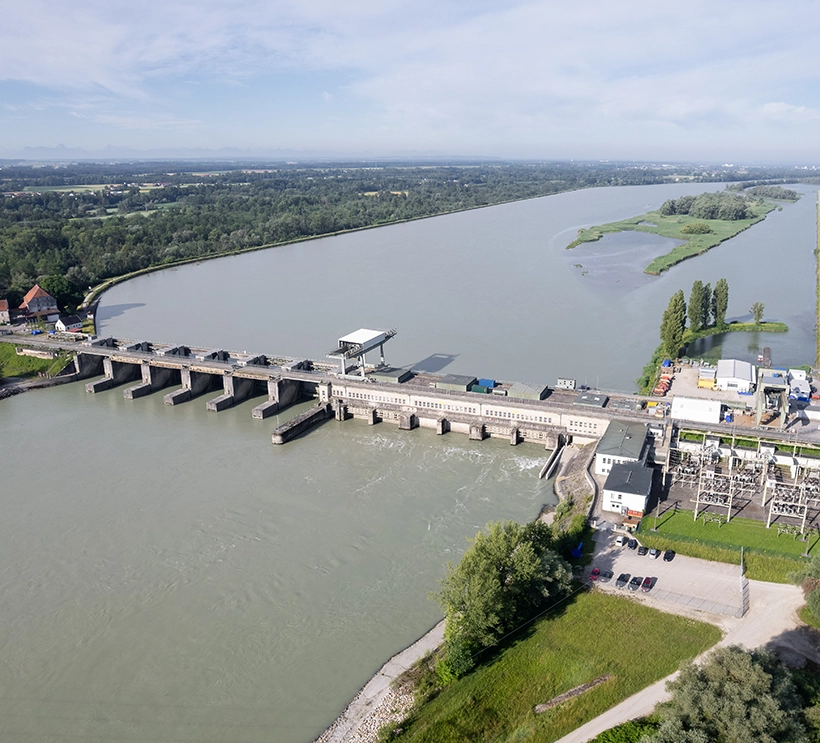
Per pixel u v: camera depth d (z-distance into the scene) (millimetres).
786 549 107125
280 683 88812
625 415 152500
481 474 146125
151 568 114375
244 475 148000
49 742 81312
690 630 90125
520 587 93625
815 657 83688
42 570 114375
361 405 180375
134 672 91625
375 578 110250
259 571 112875
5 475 149000
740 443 140125
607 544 112188
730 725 65438
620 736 73938
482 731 78125
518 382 181250
